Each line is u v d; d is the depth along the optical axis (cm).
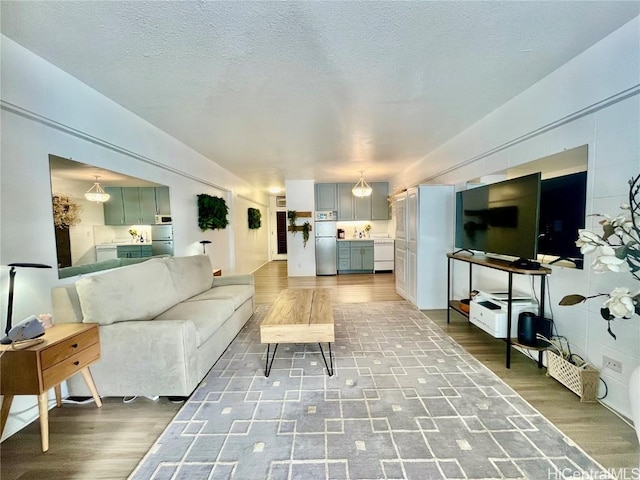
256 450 155
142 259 311
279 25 159
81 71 204
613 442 156
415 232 409
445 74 215
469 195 326
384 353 269
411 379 223
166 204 357
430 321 356
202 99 250
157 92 236
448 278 355
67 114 207
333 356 264
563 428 167
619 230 148
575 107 196
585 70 188
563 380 208
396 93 244
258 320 371
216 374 236
